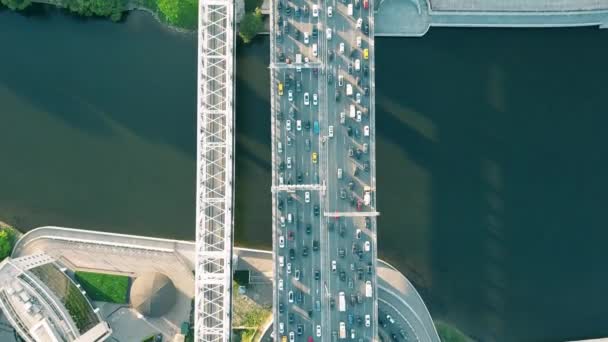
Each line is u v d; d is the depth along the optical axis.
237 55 186.50
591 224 187.50
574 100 188.12
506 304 185.50
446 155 187.38
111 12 183.62
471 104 187.88
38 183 186.50
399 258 185.88
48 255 179.88
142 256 181.88
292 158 175.00
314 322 172.50
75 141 187.38
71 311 165.25
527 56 188.12
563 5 182.75
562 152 188.12
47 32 188.25
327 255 174.00
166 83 187.38
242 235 185.38
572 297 185.88
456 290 185.38
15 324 158.75
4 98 187.38
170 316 179.25
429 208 186.75
